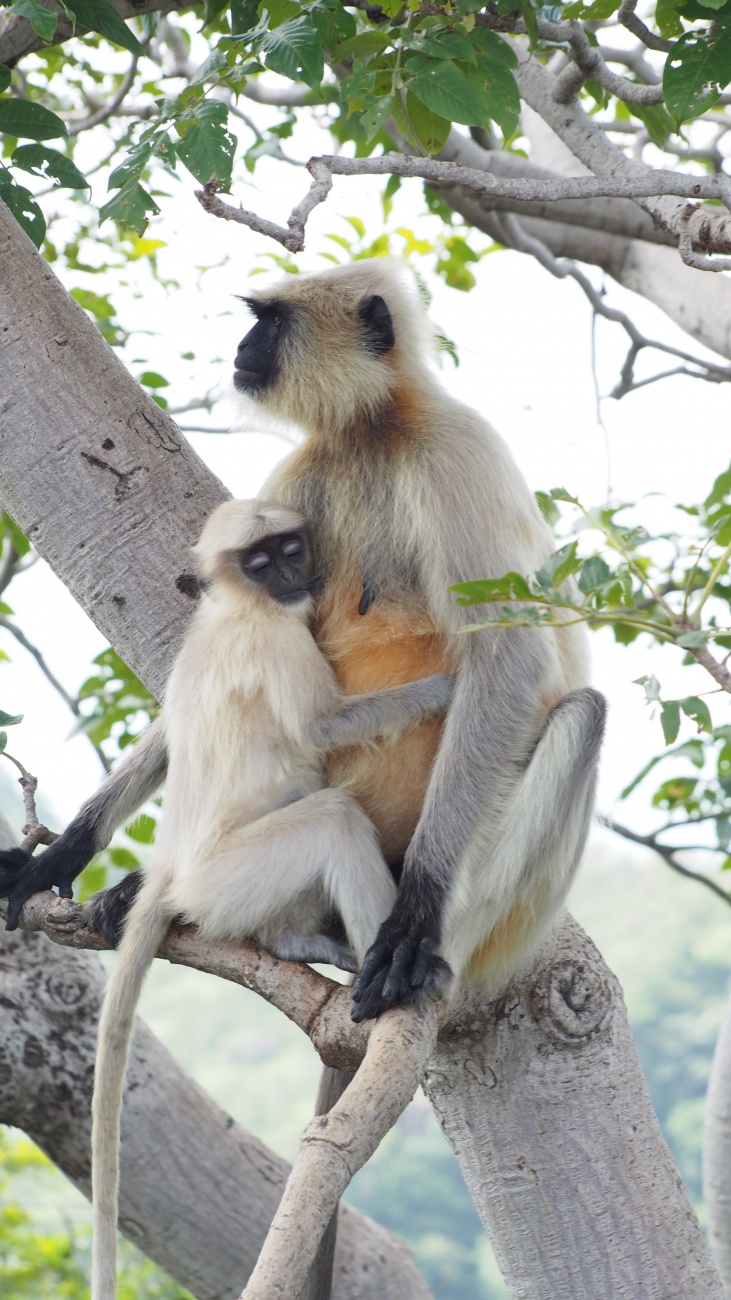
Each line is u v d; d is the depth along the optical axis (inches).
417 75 256.2
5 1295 614.9
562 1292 247.8
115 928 252.2
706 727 209.8
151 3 346.3
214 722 255.3
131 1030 239.5
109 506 278.8
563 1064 248.5
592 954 257.4
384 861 247.1
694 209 245.8
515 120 285.6
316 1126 178.7
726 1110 375.2
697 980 2513.5
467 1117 253.1
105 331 510.6
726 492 283.6
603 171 299.6
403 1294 379.6
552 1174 247.8
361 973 224.5
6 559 495.2
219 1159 367.2
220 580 268.1
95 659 499.5
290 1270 158.4
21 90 509.7
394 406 278.4
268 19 274.5
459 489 261.6
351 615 272.8
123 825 283.0
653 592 200.8
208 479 289.0
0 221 287.7
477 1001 248.8
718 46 261.3
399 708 253.1
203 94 262.1
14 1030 339.6
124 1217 361.4
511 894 245.9
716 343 394.6
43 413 280.4
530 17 283.9
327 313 283.6
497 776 246.8
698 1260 250.2
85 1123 345.7
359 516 277.0
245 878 239.0
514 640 251.4
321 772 262.2
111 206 249.3
